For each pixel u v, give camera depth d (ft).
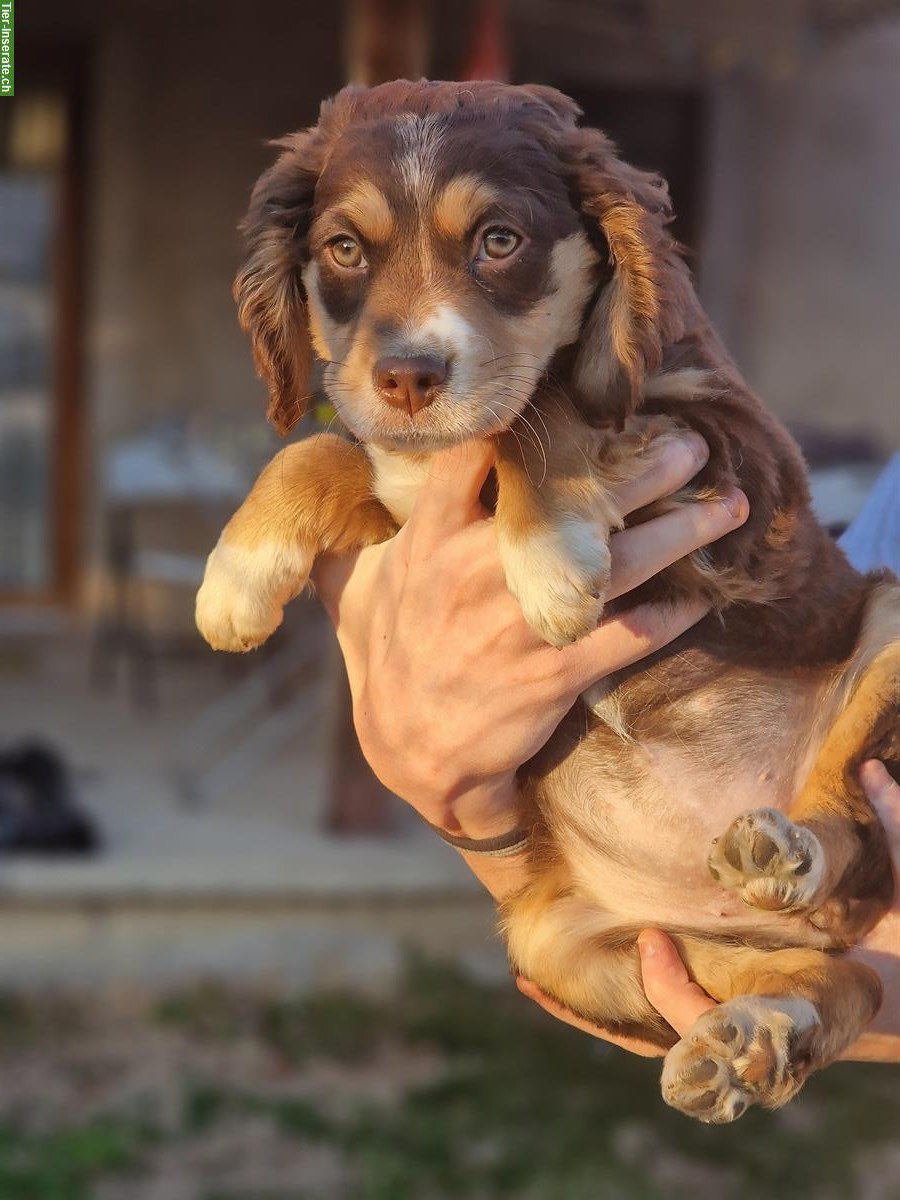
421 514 2.13
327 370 2.15
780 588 2.22
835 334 8.16
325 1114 4.58
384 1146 4.41
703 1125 4.63
